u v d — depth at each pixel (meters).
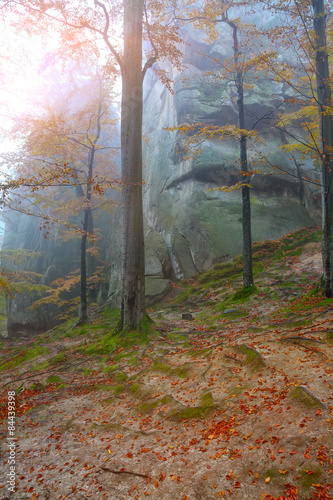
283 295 12.12
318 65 10.41
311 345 6.11
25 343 18.02
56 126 15.39
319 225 20.19
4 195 8.47
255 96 21.91
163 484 3.70
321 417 3.97
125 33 11.73
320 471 3.18
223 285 16.05
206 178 21.09
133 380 7.60
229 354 6.93
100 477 4.16
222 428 4.51
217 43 23.44
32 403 7.71
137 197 11.38
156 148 26.58
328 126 10.16
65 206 16.33
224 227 19.58
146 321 11.20
